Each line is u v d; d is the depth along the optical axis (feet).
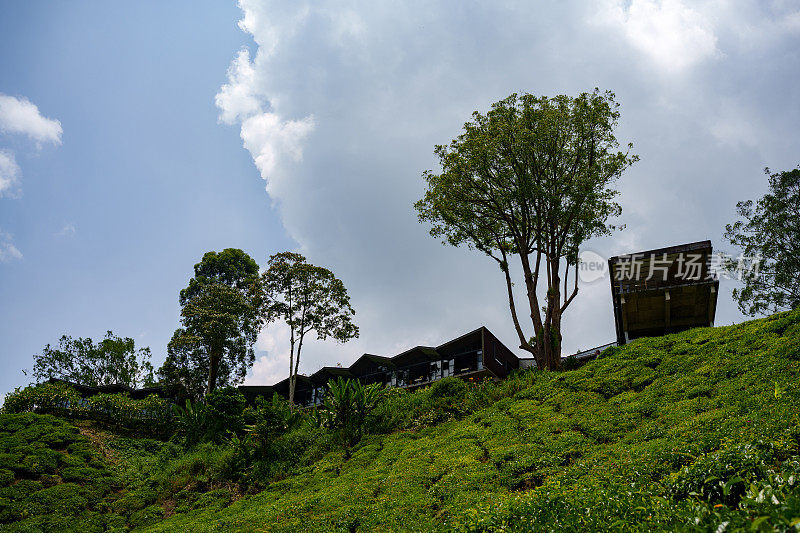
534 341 99.91
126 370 156.15
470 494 47.39
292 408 107.76
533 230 105.91
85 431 99.91
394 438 76.54
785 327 68.80
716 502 27.94
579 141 101.81
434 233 112.06
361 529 46.44
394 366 140.56
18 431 90.48
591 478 39.45
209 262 169.99
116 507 72.38
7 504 67.21
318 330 137.59
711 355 69.36
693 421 47.65
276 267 139.13
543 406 71.67
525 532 31.19
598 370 79.30
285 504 59.00
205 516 63.93
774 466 29.50
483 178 104.47
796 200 130.62
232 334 141.69
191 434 95.20
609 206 103.30
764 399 45.88
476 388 90.22
